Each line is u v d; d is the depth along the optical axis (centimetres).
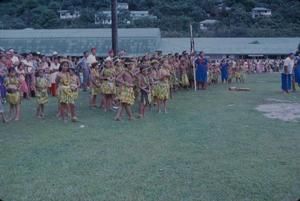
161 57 1830
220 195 632
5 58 1623
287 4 8550
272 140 989
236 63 3197
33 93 1873
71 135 1054
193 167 772
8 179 710
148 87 1347
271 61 5503
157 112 1440
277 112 1436
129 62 1347
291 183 680
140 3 8650
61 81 1247
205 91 2253
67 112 1325
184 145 941
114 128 1144
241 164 788
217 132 1084
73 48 6072
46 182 695
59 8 7912
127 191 652
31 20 7662
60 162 807
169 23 8188
